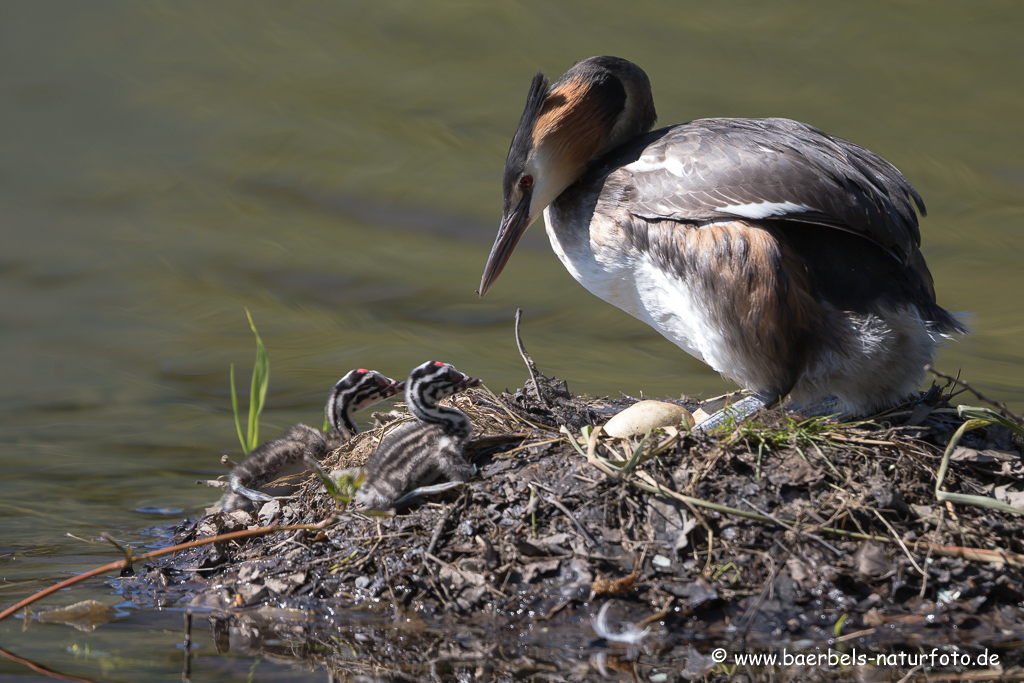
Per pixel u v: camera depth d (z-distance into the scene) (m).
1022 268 20.41
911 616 7.99
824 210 9.48
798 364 9.83
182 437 13.98
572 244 10.91
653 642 7.83
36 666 7.62
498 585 8.36
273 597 8.64
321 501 9.59
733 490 8.66
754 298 9.55
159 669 7.58
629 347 17.81
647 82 11.45
